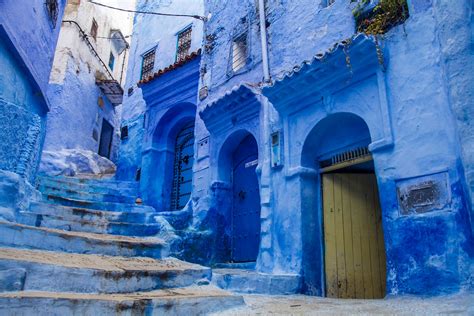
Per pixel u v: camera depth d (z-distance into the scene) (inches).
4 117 176.9
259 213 284.7
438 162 163.3
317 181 240.4
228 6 358.6
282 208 241.4
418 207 166.6
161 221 264.8
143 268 146.9
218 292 149.2
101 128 666.2
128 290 131.8
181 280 154.0
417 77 180.4
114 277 128.4
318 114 232.4
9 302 88.4
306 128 239.0
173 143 439.2
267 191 255.4
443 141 163.8
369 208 231.5
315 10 258.5
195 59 396.8
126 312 104.4
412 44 186.1
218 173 311.0
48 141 505.7
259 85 286.5
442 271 151.8
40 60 235.0
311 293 212.2
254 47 306.3
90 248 166.6
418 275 159.6
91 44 630.5
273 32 290.7
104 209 274.1
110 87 657.0
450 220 153.6
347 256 223.1
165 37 494.9
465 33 148.7
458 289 144.7
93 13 640.4
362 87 207.5
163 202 409.1
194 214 309.0
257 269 247.9
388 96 191.8
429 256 157.8
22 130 196.4
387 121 187.6
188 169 412.8
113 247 173.5
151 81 444.1
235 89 287.4
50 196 239.1
